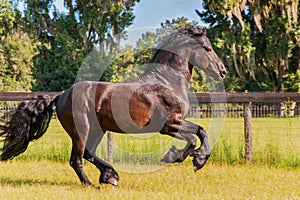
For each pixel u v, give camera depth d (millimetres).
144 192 6262
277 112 10289
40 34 31141
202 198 5910
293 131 11219
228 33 27734
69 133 6750
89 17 29328
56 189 6430
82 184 6719
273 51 27297
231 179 7496
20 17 29500
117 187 6746
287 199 5875
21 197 5832
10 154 6891
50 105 6961
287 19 26516
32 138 6973
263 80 28656
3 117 7066
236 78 28672
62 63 29734
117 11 29266
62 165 9117
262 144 10477
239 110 11008
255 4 26328
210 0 26391
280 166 8773
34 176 7836
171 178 7617
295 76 27000
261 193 6320
